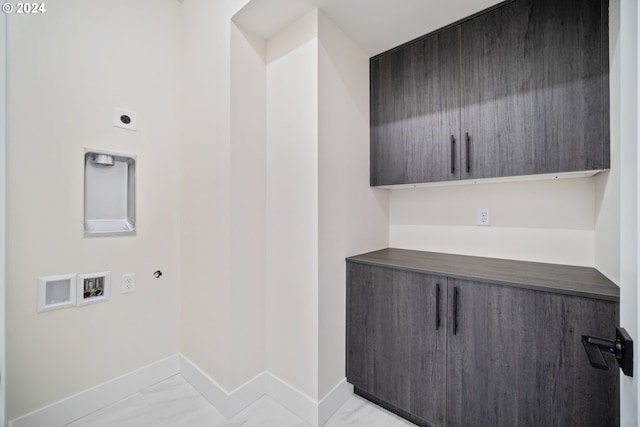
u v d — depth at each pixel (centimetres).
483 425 124
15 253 134
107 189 165
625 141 61
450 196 188
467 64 151
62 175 147
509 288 117
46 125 142
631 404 58
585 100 120
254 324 166
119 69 167
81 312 154
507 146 139
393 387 149
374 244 196
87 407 154
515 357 116
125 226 171
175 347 192
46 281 142
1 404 75
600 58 117
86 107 155
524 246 161
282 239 163
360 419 152
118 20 166
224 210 156
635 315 57
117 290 167
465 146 151
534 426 112
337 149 161
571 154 123
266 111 171
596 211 138
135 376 173
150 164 180
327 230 153
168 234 189
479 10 145
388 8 144
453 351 131
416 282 142
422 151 167
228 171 153
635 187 56
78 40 152
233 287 155
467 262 157
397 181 178
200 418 152
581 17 120
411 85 171
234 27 154
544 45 129
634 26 57
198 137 175
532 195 159
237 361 157
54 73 144
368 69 189
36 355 140
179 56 193
